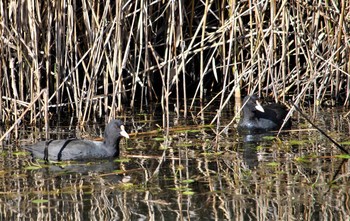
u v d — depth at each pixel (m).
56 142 12.40
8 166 11.66
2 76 15.16
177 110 15.70
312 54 16.19
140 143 13.31
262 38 15.45
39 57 15.96
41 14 15.74
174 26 15.27
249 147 12.80
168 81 14.67
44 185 10.55
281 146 12.80
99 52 15.10
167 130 14.23
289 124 14.59
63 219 8.99
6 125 14.86
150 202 9.66
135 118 15.63
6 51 15.23
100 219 8.98
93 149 12.24
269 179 10.67
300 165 11.41
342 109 16.03
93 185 10.52
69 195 10.04
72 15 15.19
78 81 15.43
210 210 9.27
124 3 16.12
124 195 9.99
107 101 15.73
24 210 9.40
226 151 12.51
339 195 9.83
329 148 12.48
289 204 9.48
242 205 9.46
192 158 12.03
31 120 14.92
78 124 15.03
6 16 14.52
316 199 9.67
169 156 12.20
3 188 10.41
